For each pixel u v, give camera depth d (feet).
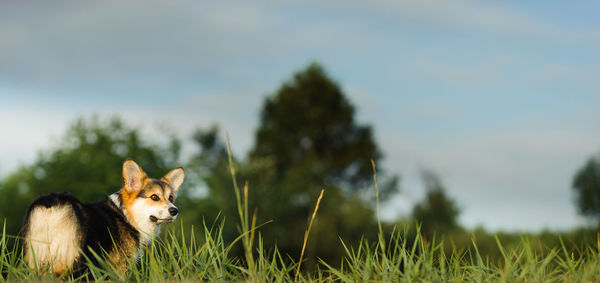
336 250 118.11
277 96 164.25
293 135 158.92
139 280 14.30
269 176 121.08
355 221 119.55
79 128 103.45
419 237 14.78
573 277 13.88
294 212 121.70
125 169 23.85
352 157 151.53
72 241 19.44
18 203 90.48
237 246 86.28
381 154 155.74
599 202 106.32
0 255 15.23
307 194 130.72
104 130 105.29
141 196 23.72
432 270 14.03
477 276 14.20
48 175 94.84
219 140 167.53
